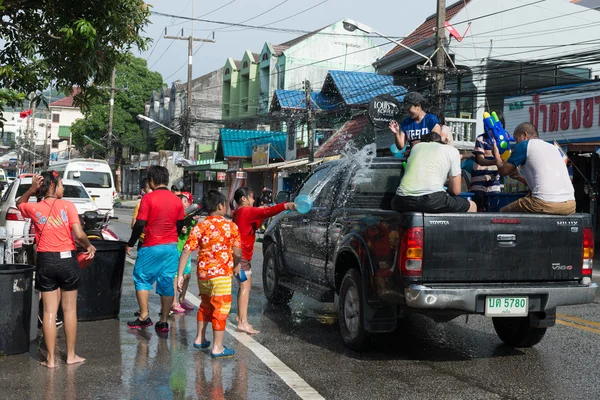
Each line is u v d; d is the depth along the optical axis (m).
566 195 5.99
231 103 47.91
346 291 6.44
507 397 4.89
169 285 7.08
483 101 25.03
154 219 7.05
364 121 28.14
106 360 5.87
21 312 6.07
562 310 8.73
